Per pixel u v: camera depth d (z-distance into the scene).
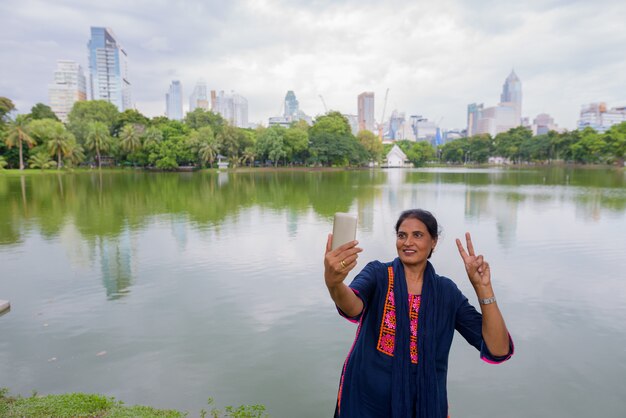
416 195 25.34
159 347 5.17
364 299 1.81
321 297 6.88
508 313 6.27
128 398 4.10
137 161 67.00
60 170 56.34
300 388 4.29
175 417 3.64
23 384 4.35
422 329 1.77
